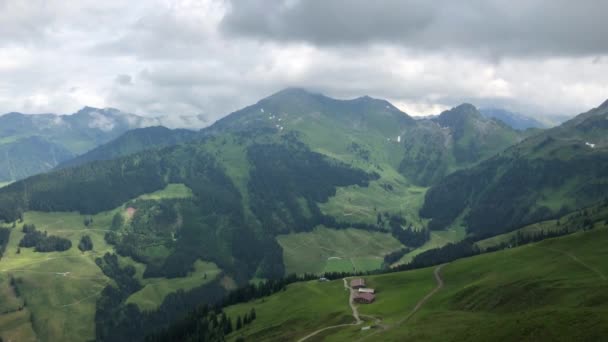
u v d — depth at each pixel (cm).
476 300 16200
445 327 13312
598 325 9700
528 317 11231
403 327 14525
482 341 10931
